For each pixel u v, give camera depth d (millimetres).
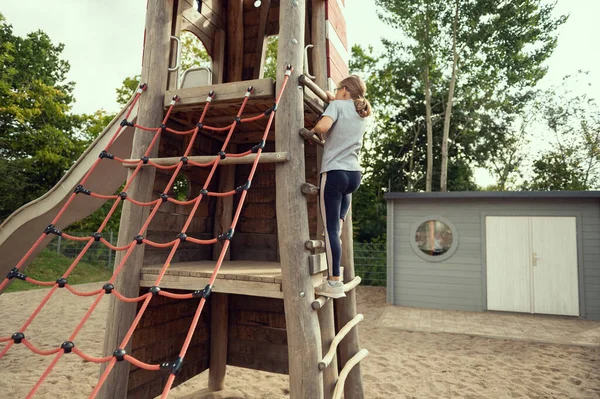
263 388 4379
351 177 2506
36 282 2309
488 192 9344
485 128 22422
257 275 2441
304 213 2418
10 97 17969
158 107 2986
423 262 9961
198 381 4648
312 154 3809
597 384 4637
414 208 10164
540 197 9102
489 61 20516
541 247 9219
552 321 8398
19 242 4578
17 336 1876
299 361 2193
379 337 6848
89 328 7121
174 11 3402
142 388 3061
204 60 17922
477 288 9492
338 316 3355
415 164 23531
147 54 3039
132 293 2719
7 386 4258
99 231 2529
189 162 2598
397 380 4703
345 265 3387
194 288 2572
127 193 2830
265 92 2611
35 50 21906
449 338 6805
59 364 5074
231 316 4320
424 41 20719
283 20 2648
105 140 3879
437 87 22594
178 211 3480
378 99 23391
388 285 10094
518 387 4508
